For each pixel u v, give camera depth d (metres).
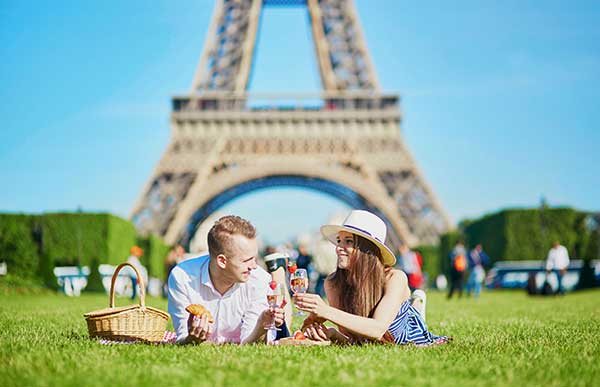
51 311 26.31
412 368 9.95
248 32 90.38
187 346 12.07
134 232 72.50
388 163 83.38
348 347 12.30
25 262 58.47
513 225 74.00
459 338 15.27
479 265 50.28
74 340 13.62
